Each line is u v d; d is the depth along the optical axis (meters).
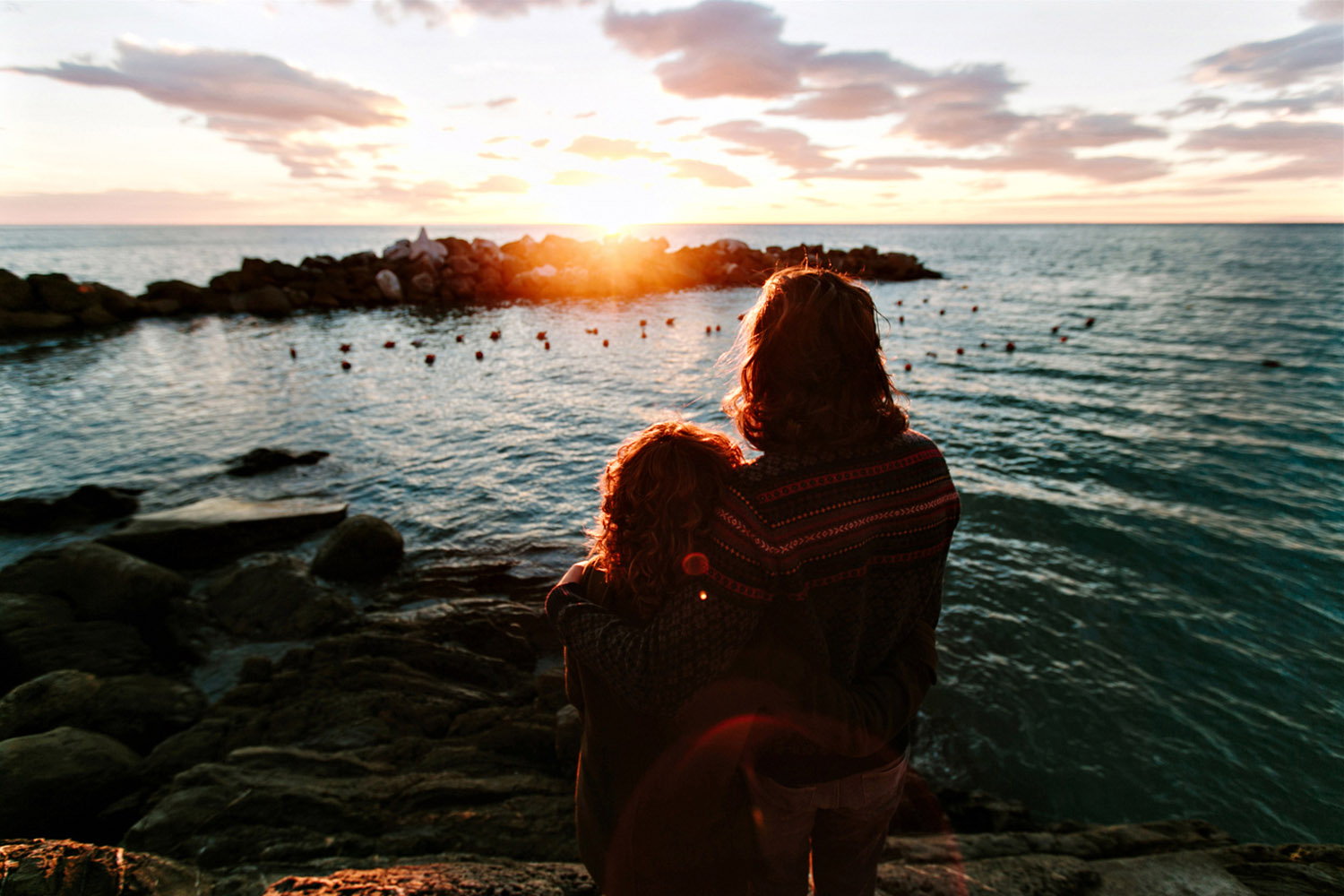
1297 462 10.59
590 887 2.10
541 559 7.66
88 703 4.71
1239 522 8.39
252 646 5.92
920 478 1.02
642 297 39.72
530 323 28.83
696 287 46.00
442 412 14.51
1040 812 4.34
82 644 5.72
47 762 3.81
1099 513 8.69
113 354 21.02
